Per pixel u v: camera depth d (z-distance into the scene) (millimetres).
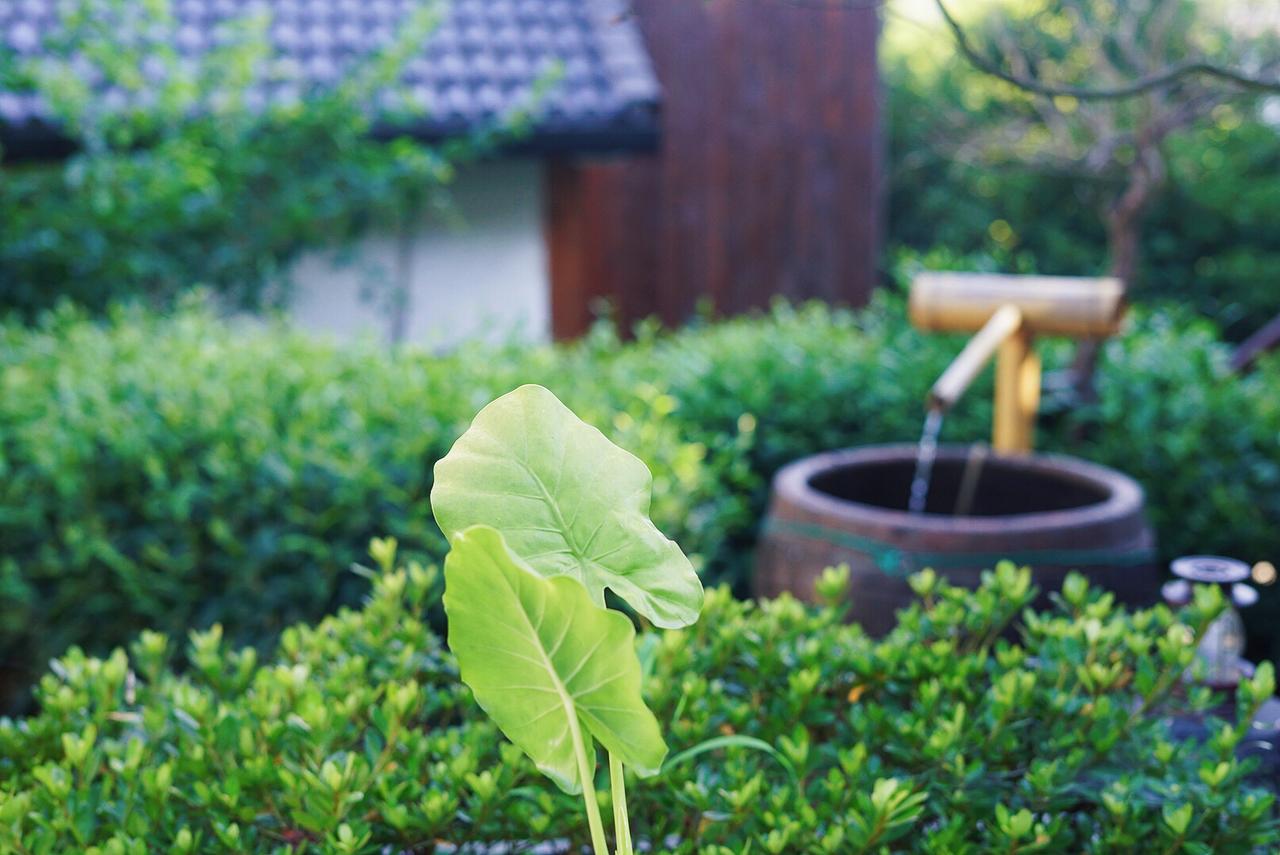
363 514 3082
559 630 987
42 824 1406
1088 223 12273
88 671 1787
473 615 983
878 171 8281
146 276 5625
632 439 3172
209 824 1514
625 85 6500
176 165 5387
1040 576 2643
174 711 1649
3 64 5410
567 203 6770
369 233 6426
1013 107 8883
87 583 3154
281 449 3129
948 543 2648
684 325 8258
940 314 3502
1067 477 3209
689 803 1505
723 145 8164
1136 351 4457
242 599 3102
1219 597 1702
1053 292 3398
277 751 1580
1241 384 4289
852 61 8141
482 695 1011
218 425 3207
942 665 1736
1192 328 4680
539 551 1096
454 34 7113
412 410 3338
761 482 4070
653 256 8195
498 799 1500
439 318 6672
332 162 5844
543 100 6352
